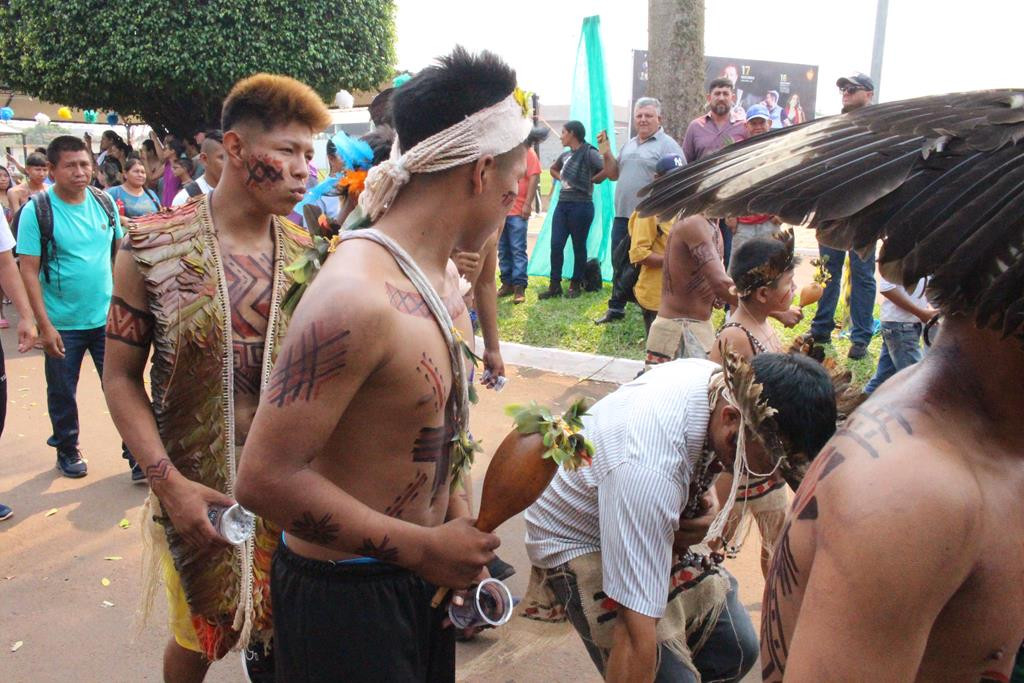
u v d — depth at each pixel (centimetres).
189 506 244
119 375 254
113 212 543
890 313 540
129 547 445
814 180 107
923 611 104
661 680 245
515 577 408
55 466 554
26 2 1384
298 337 155
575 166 951
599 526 239
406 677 185
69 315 525
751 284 335
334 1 1426
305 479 158
